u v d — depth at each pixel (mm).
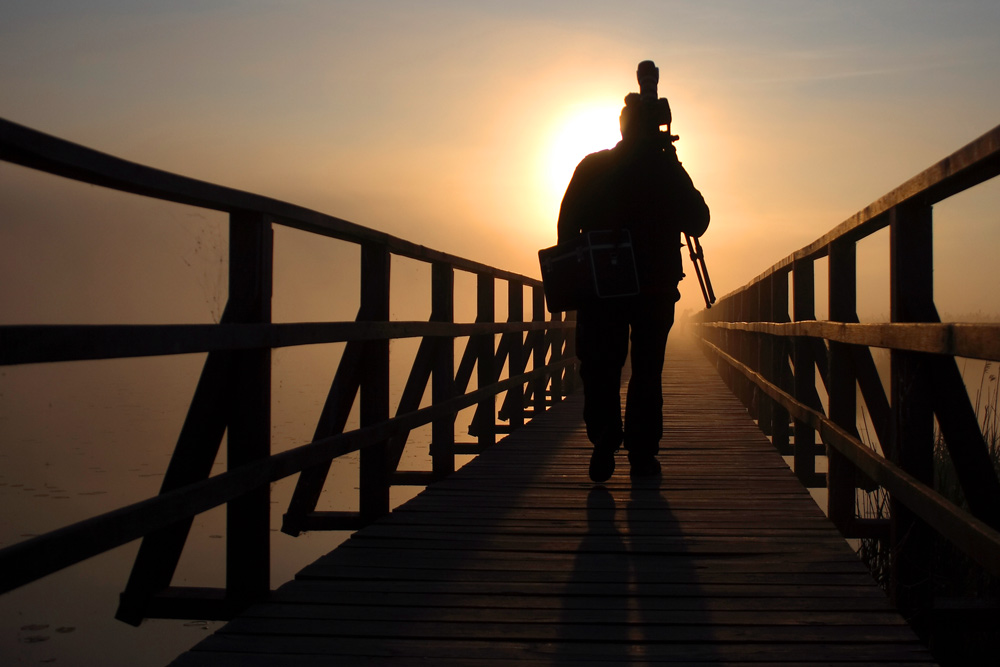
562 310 4047
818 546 3312
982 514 2441
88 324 1758
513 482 4645
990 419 4832
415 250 4227
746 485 4512
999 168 2053
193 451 2492
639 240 4004
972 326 1925
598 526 3629
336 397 3742
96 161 1823
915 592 2688
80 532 1762
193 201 2307
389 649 2281
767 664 2172
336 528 3822
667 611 2574
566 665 2172
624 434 4664
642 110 4090
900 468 2672
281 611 2582
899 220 2705
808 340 5184
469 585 2832
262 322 2600
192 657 2223
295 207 2828
